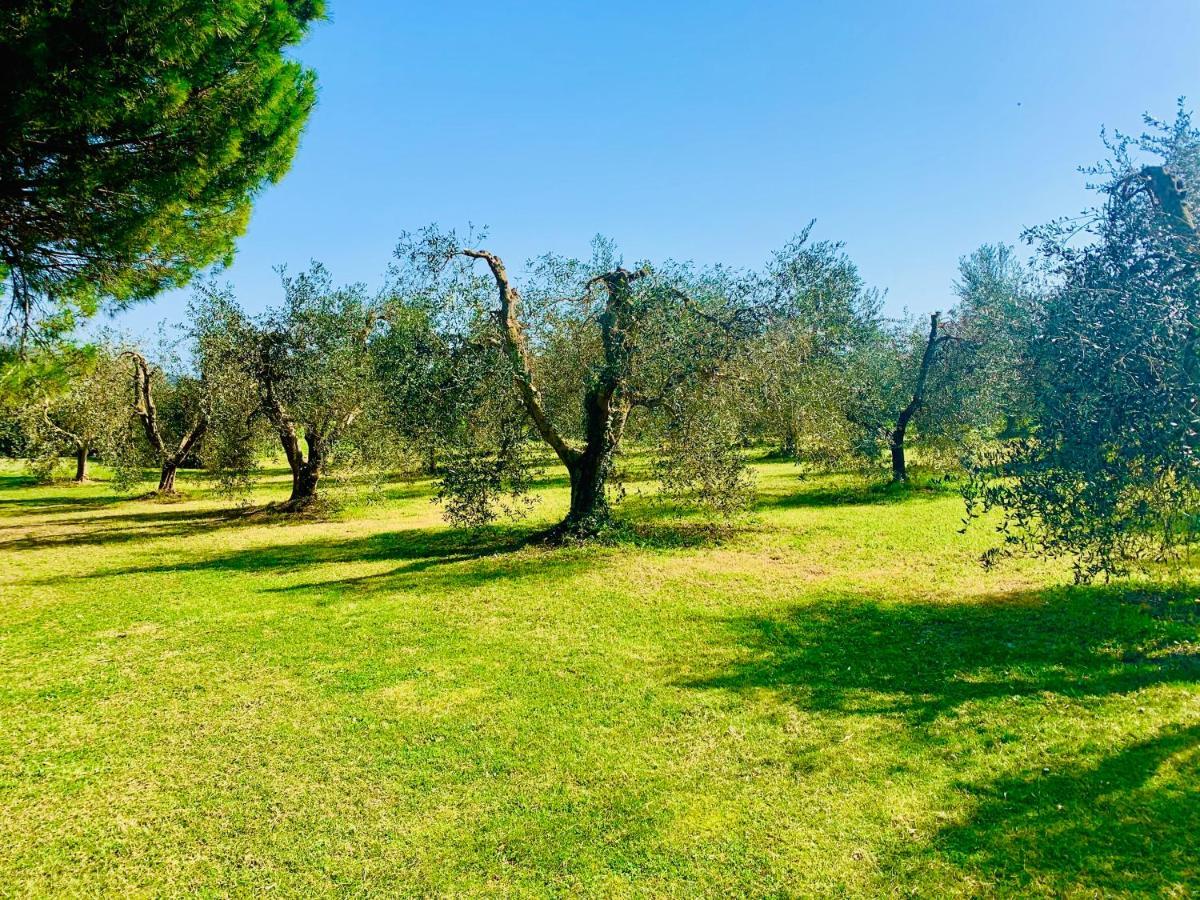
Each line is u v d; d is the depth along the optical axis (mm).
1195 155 6297
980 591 10922
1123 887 4141
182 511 26203
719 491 16266
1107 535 6219
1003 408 15023
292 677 8250
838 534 16625
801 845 4746
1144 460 5828
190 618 10984
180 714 7262
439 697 7520
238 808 5457
